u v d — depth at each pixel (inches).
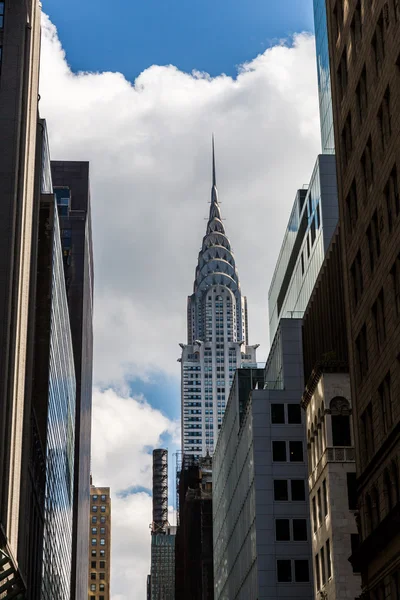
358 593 3890.3
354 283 3341.5
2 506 3941.9
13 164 4431.6
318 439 4293.8
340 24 3518.7
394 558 2802.7
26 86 4677.7
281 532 5319.9
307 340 5305.1
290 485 5403.5
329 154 6092.5
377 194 3006.9
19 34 4685.0
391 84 2847.0
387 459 2883.9
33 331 4972.9
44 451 5497.1
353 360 3302.2
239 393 6412.4
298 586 5226.4
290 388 5556.1
